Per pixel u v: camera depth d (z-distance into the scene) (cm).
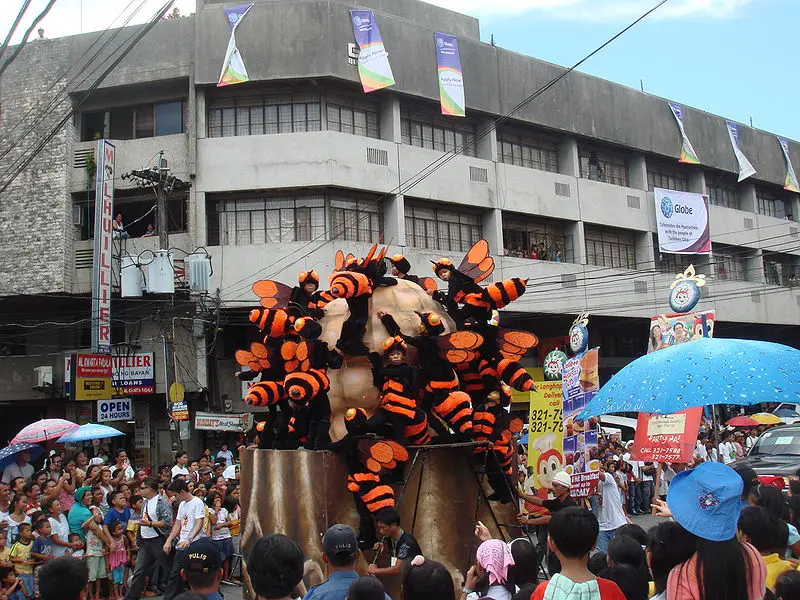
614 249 3297
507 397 748
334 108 2616
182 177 2494
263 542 407
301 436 721
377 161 2588
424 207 2773
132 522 1166
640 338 3472
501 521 752
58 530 1063
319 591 447
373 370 669
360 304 681
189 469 1563
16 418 2670
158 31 2542
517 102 2944
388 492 634
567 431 1092
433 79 2727
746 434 2359
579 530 379
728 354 538
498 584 504
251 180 2483
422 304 720
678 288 1098
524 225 3030
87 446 2350
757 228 3791
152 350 2453
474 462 722
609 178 3334
